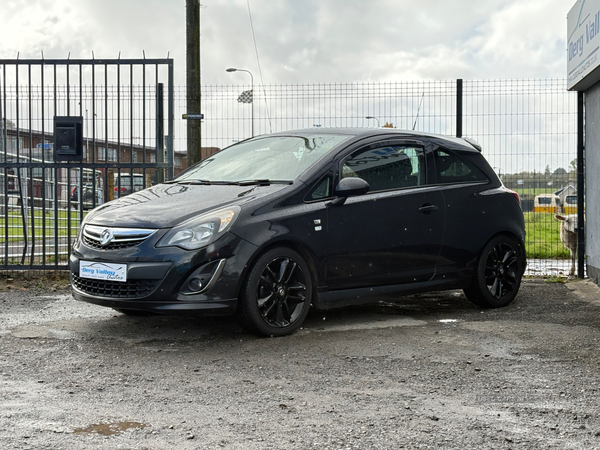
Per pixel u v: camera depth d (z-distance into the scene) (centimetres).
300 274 573
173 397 401
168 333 577
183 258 521
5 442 323
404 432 343
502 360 493
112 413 370
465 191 695
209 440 330
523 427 353
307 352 514
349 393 411
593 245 923
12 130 999
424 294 811
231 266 530
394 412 375
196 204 561
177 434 338
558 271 1075
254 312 545
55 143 892
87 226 576
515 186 991
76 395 403
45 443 323
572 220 979
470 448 323
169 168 898
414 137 682
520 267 742
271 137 693
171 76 897
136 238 538
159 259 524
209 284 524
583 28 856
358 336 570
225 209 544
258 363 481
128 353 509
